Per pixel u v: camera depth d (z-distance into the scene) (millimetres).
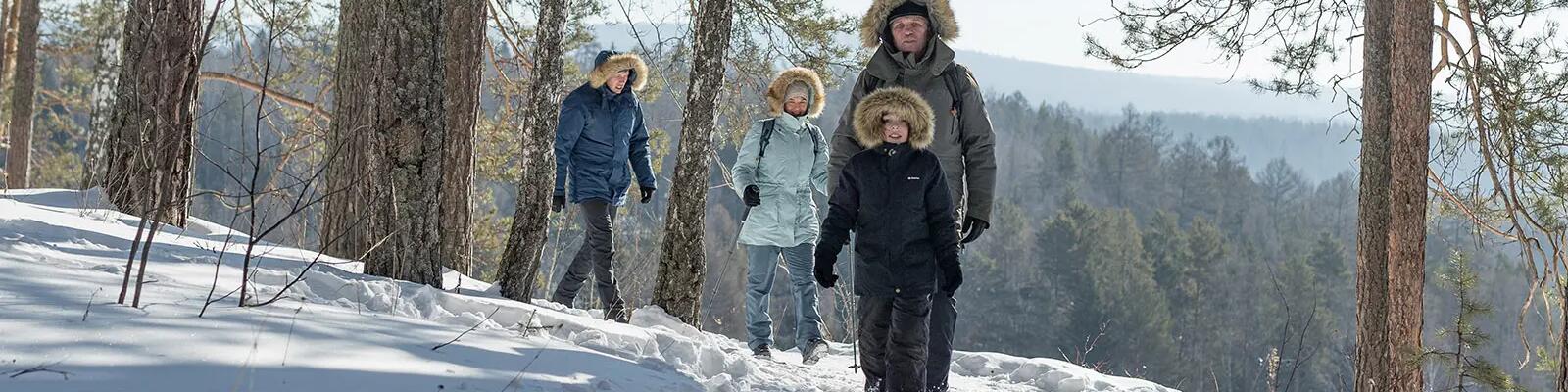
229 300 3555
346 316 3484
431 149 5203
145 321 2842
